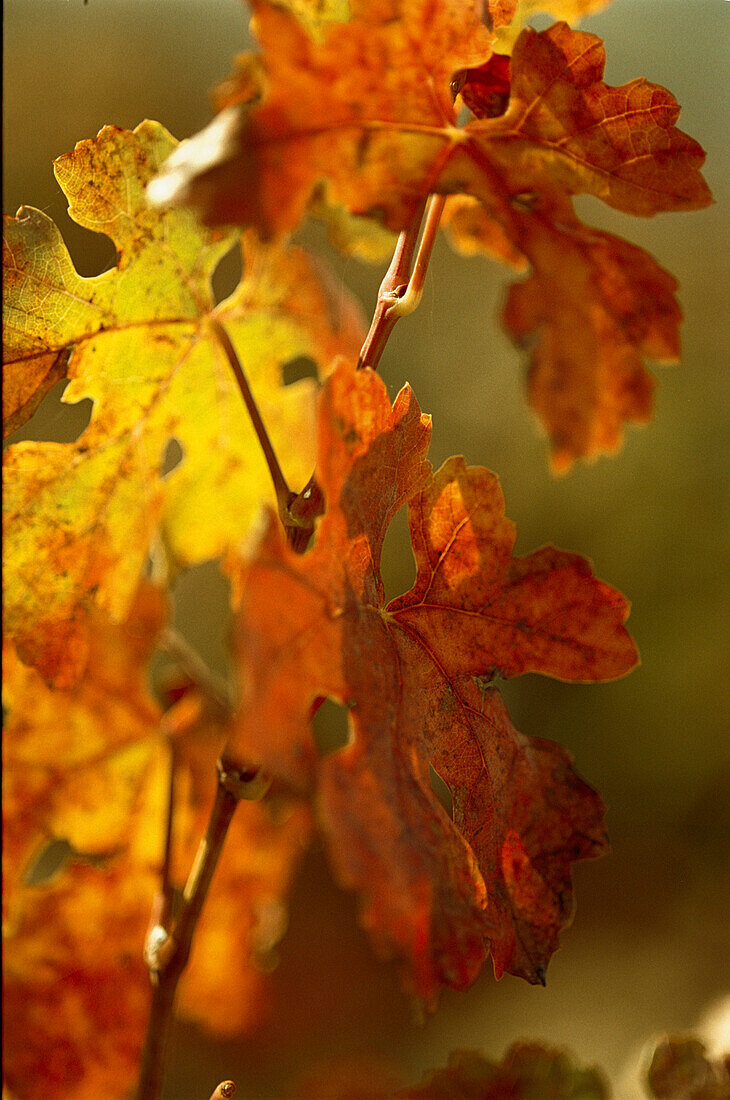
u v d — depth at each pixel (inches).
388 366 57.7
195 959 23.0
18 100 28.3
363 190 18.6
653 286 18.9
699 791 68.4
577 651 20.3
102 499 21.1
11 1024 20.9
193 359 21.5
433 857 18.8
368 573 19.6
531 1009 56.3
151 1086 19.7
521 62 19.3
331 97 18.6
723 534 71.8
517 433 69.2
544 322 18.5
